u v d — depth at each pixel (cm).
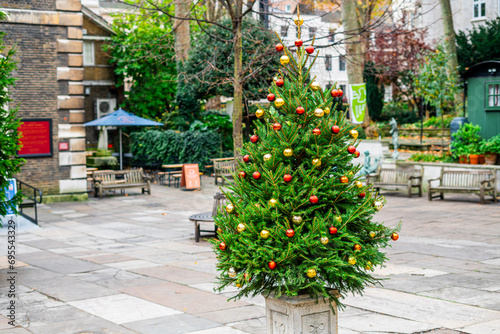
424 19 3750
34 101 2016
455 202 1833
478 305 707
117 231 1459
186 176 2353
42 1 2005
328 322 479
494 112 2158
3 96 938
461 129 2111
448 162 2150
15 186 1563
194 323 653
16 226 1522
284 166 475
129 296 789
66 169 2086
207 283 856
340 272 458
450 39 2922
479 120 2209
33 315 701
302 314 464
